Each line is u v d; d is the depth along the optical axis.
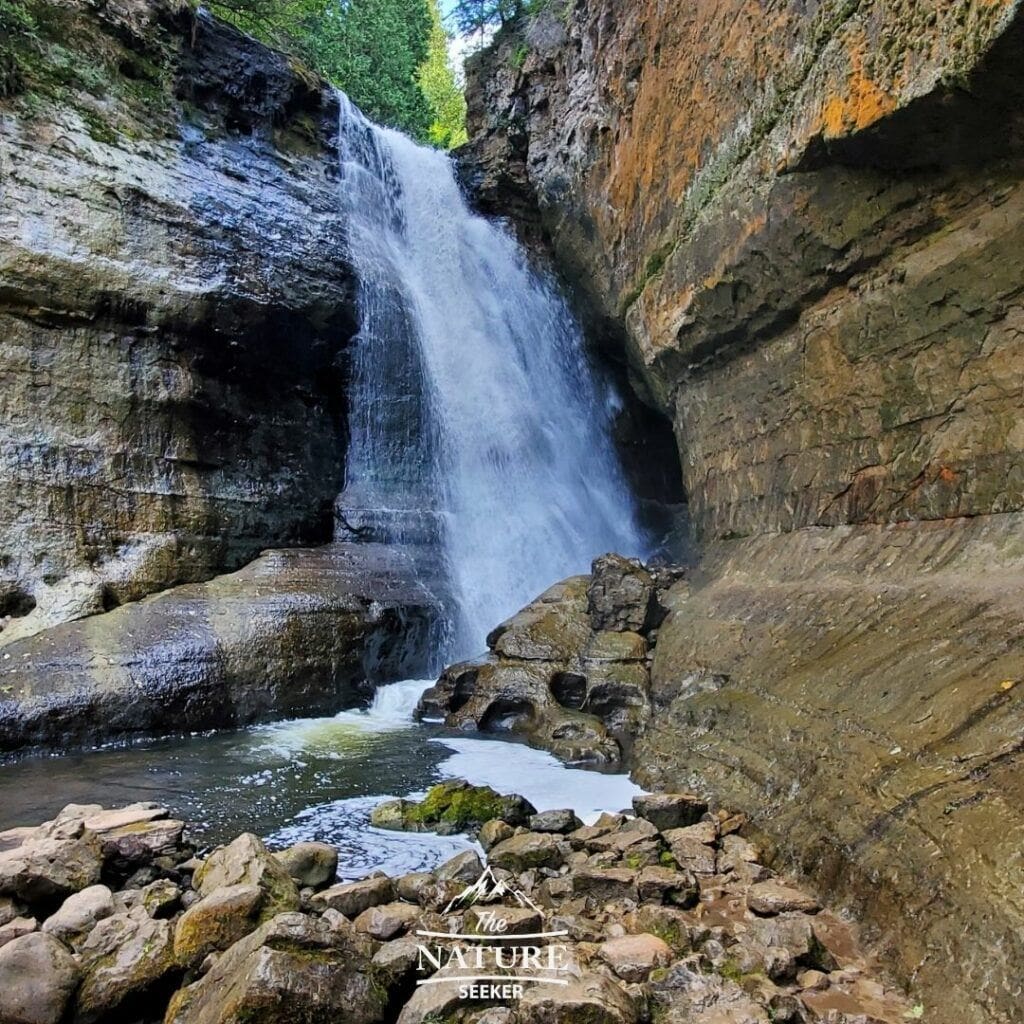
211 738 8.60
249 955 3.02
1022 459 4.85
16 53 10.21
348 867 4.92
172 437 10.84
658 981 3.24
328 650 10.23
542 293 16.53
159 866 4.60
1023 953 2.71
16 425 9.34
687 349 9.31
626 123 11.25
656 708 8.08
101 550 9.83
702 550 10.29
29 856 4.29
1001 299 4.97
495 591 13.60
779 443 7.81
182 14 12.61
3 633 8.66
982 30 4.16
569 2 14.42
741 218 7.37
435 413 14.53
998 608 4.39
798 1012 2.99
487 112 17.47
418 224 15.92
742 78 7.40
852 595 5.91
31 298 9.58
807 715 5.13
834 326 6.62
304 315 12.55
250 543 11.56
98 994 3.22
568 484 16.02
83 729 8.05
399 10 25.72
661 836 4.99
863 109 5.29
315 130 14.49
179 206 11.32
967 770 3.61
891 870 3.58
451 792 6.00
